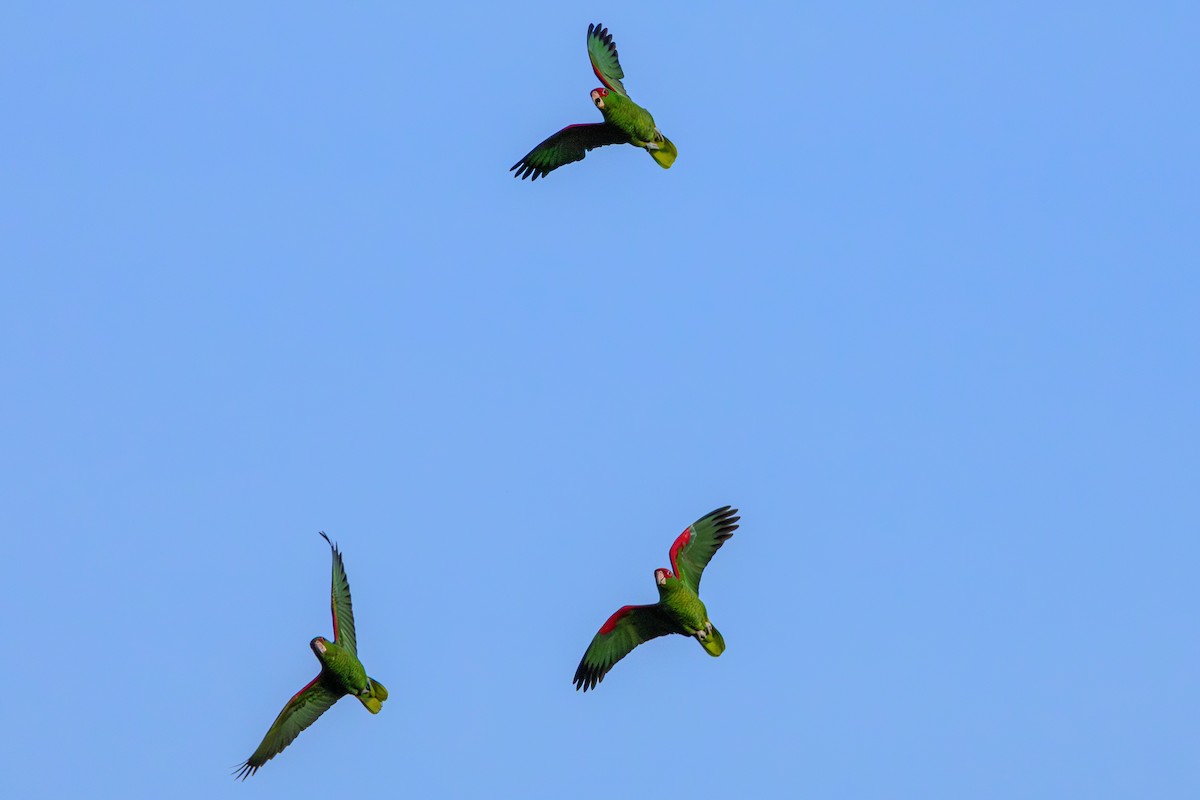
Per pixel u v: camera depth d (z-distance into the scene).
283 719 26.16
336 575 26.48
